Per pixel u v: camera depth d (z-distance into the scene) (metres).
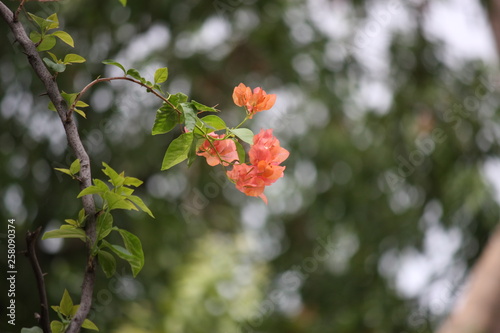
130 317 6.59
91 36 7.17
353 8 8.06
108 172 1.57
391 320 8.16
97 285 6.44
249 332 7.98
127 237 1.55
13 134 6.84
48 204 6.69
